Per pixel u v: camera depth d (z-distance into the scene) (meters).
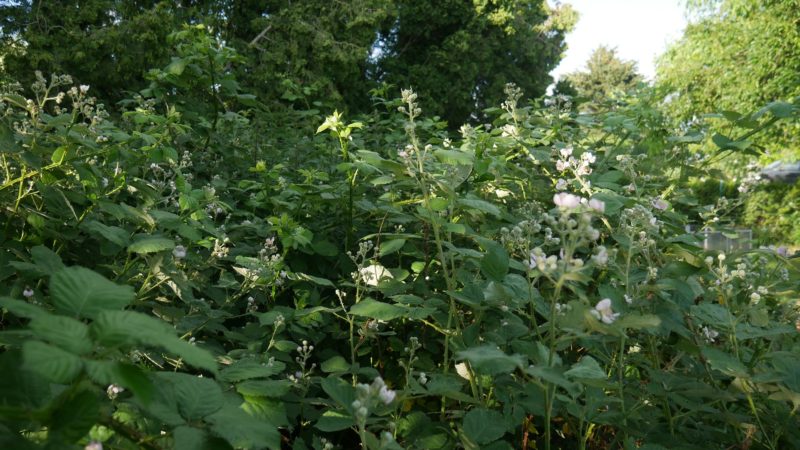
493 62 23.08
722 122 14.73
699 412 2.36
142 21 13.86
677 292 2.28
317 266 3.41
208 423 1.24
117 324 0.96
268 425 1.26
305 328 2.94
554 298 1.71
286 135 6.39
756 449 2.14
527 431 2.44
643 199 3.08
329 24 18.16
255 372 1.58
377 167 3.06
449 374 2.35
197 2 17.78
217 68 4.99
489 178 3.29
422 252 3.08
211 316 2.50
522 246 2.43
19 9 14.03
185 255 2.51
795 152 13.38
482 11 21.97
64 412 0.99
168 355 2.23
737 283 2.68
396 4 21.30
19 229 2.62
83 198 2.64
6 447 0.93
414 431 2.09
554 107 4.83
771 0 15.27
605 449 2.47
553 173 3.96
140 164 3.32
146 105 4.22
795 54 14.74
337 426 1.84
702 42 16.52
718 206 3.99
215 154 4.90
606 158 3.99
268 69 16.59
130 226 2.87
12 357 1.08
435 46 21.41
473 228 3.30
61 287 1.08
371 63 21.09
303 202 3.52
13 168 2.78
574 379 1.78
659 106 5.36
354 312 2.18
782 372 1.93
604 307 1.62
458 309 2.87
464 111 22.42
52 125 2.63
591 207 1.79
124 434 1.16
